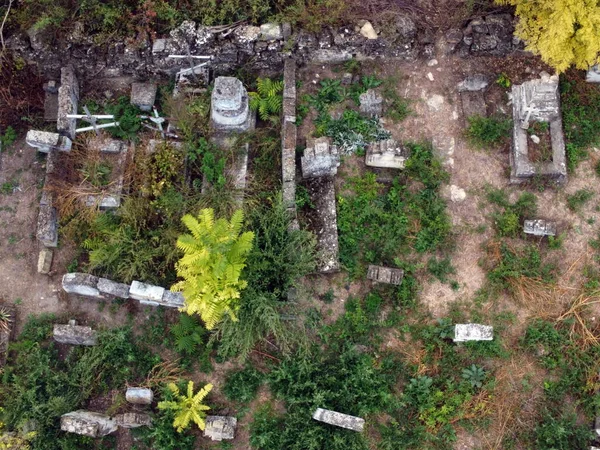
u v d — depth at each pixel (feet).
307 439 38.91
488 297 42.55
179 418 38.68
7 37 43.14
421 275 42.91
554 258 43.14
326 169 42.60
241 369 41.63
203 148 43.09
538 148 43.98
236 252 36.14
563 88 44.88
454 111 45.21
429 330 41.75
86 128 42.75
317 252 41.68
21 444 38.09
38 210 44.01
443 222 42.83
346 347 41.29
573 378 40.91
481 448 40.60
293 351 41.37
